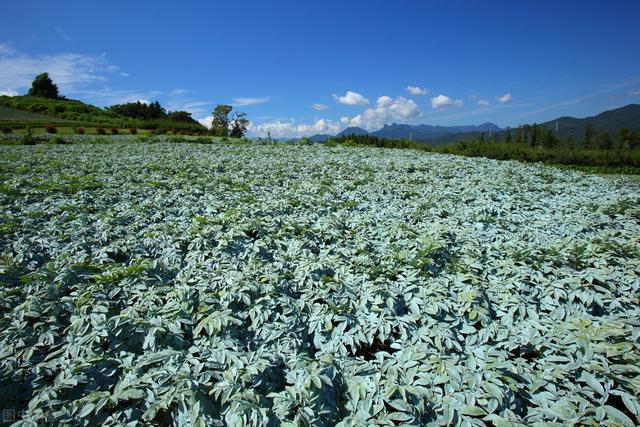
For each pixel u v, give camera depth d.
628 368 3.13
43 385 3.30
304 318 4.25
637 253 5.51
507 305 4.34
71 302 4.46
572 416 2.81
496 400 2.93
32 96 85.81
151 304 4.38
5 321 4.06
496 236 6.59
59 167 14.12
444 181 11.66
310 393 3.03
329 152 21.48
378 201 9.53
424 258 5.36
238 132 57.53
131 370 3.33
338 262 5.51
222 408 3.05
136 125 54.66
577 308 4.29
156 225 7.25
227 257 5.84
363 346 4.14
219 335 3.92
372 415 2.91
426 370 3.32
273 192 10.31
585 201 9.02
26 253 5.97
